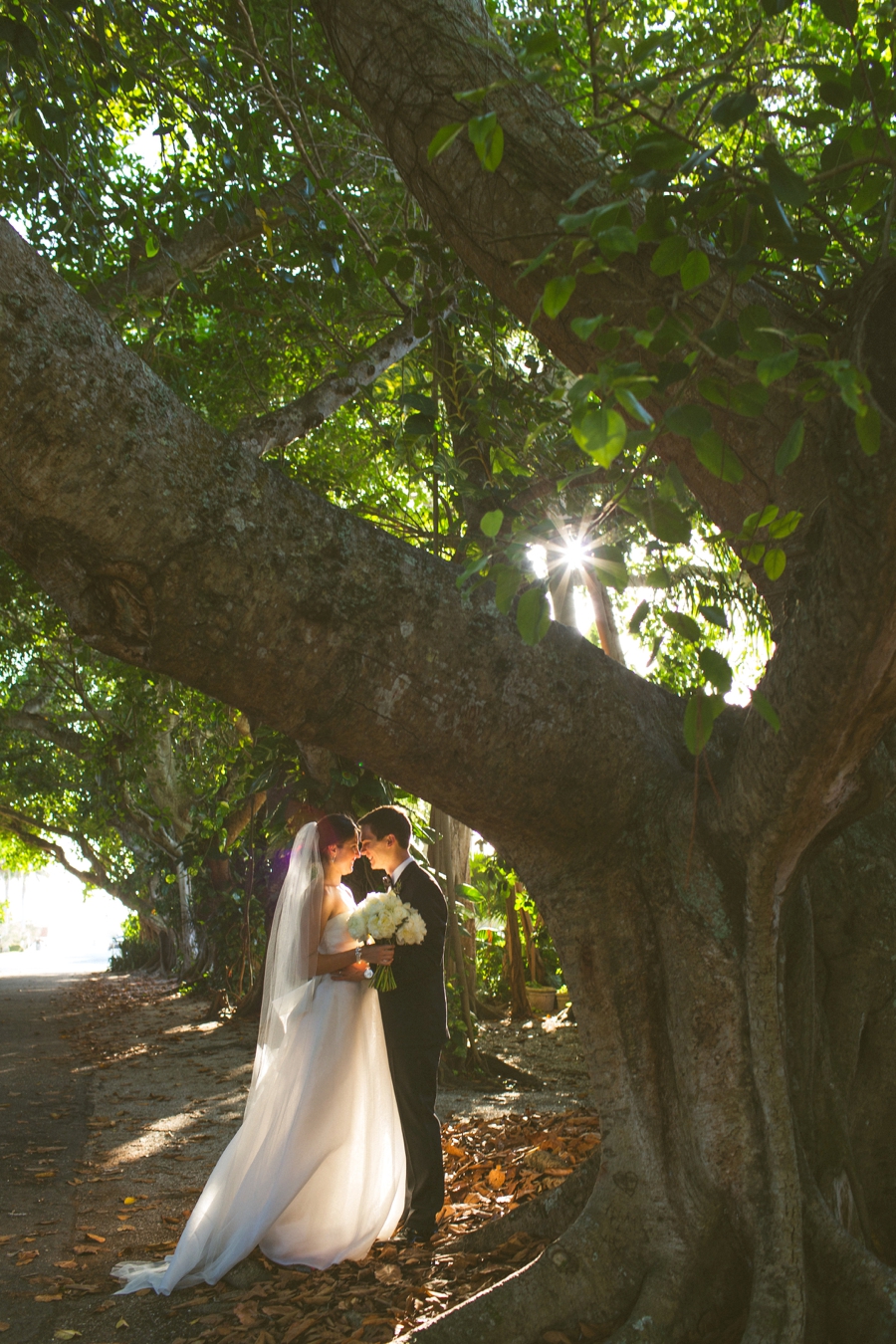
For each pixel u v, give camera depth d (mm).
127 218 6820
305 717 2590
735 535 3072
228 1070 9242
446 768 2756
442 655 2621
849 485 1922
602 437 1326
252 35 5793
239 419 9711
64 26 4977
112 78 5594
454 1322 2850
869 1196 3301
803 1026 3080
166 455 2303
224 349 9023
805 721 2334
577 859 3104
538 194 2738
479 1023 10922
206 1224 3908
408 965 4324
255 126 6336
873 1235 3248
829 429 1978
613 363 1396
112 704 17266
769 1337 2537
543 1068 8555
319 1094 4055
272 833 9867
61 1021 14586
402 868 4730
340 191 7578
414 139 2912
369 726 2625
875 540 1941
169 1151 6148
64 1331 3307
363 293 7777
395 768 2764
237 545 2359
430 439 5098
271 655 2449
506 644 2723
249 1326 3275
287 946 4324
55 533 2254
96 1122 7004
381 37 2881
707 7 5754
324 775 9156
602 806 2994
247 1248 3797
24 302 2152
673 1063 3014
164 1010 15438
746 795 2656
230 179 6719
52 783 26703
